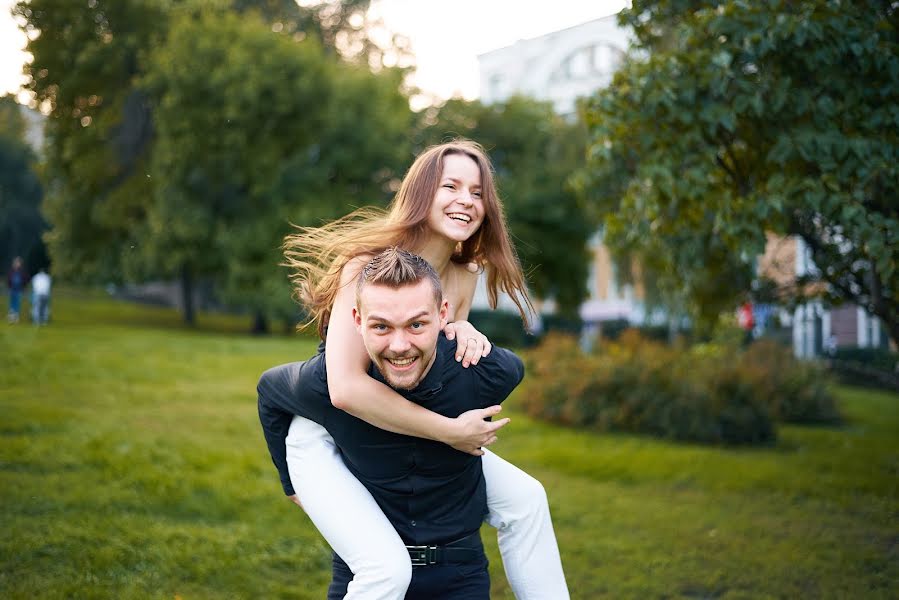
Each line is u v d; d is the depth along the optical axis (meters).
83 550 4.33
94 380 10.20
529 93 31.80
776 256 7.95
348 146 25.27
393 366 2.23
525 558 2.73
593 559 4.95
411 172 2.71
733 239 5.16
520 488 2.73
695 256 6.83
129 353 13.28
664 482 7.08
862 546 5.19
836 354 17.77
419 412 2.29
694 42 5.28
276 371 2.64
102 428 7.24
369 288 2.18
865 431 10.95
